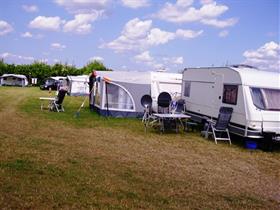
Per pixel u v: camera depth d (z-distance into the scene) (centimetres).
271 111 1059
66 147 880
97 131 1188
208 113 1295
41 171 643
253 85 1089
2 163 675
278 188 672
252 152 1016
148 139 1105
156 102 1565
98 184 598
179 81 1705
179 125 1425
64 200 513
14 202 490
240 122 1089
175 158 860
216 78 1244
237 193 620
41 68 5403
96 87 1770
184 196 578
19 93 3108
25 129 1119
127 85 1620
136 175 675
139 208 507
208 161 855
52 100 1802
